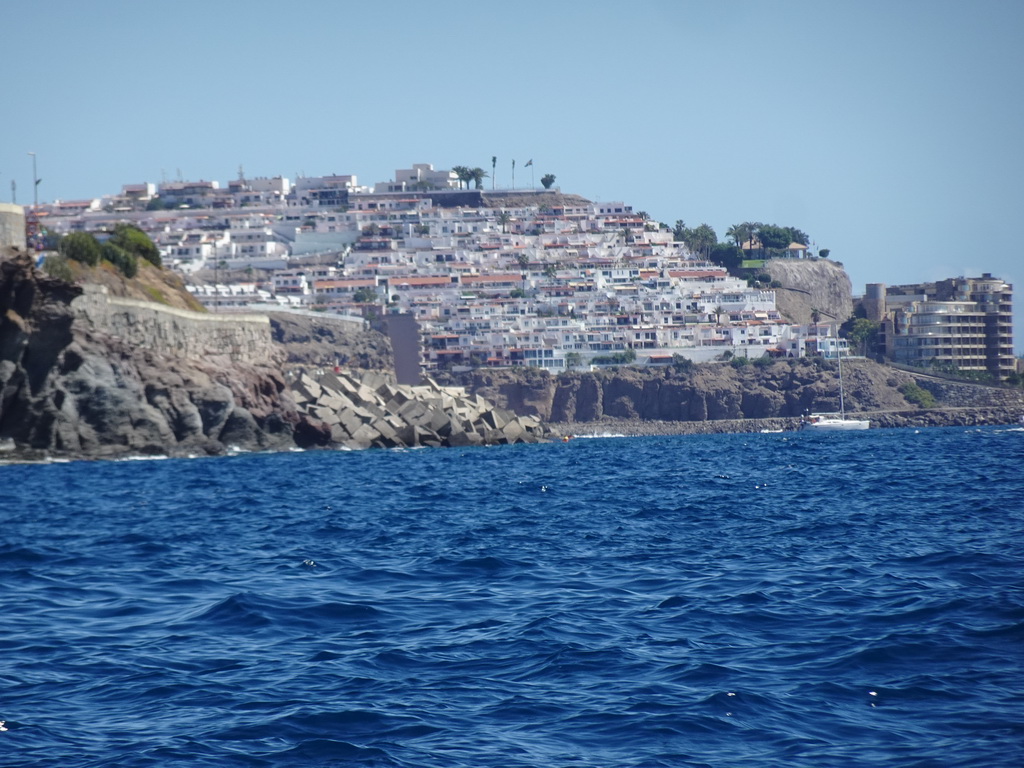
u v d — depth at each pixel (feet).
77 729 109.09
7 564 220.02
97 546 252.62
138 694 120.47
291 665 131.34
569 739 104.99
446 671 127.85
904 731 105.19
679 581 185.47
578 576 193.47
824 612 154.81
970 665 125.18
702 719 109.29
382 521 305.53
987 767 95.81
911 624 144.97
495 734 106.52
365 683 123.24
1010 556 203.62
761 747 102.17
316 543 253.03
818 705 112.88
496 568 204.03
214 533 280.31
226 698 118.52
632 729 107.04
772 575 188.96
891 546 223.71
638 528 272.10
